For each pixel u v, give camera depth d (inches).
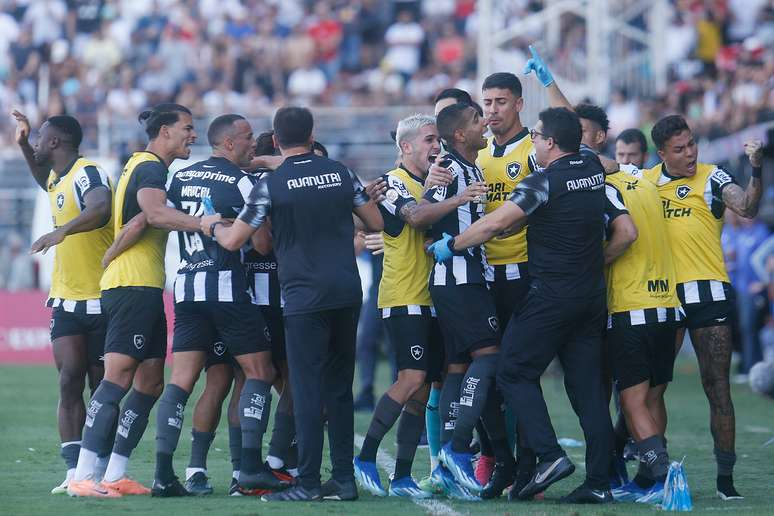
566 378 938.1
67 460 1005.8
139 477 1057.5
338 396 936.3
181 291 936.9
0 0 3567.9
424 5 3489.2
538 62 1032.2
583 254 908.0
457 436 934.4
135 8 3535.9
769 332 2091.5
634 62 2672.2
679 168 990.4
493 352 941.8
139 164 954.7
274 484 934.4
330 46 3363.7
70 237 1005.2
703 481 1051.3
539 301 908.0
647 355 942.4
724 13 3006.9
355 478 1051.3
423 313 968.3
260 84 3289.9
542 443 904.3
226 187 944.3
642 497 941.2
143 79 3307.1
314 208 909.8
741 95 2501.2
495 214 900.6
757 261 2066.9
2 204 2984.7
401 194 957.2
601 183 920.3
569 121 912.3
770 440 1322.6
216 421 989.2
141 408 960.3
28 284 2679.6
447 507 881.5
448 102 1066.1
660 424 1003.9
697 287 973.8
